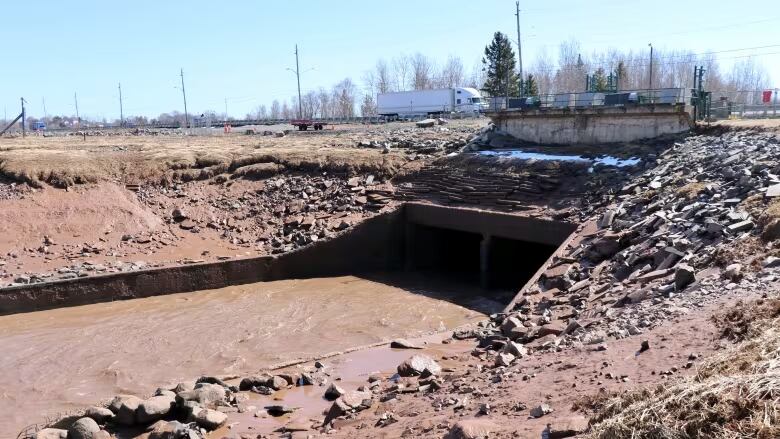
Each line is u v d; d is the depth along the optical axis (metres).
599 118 32.06
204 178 34.47
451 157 34.06
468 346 16.05
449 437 8.05
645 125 30.19
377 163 34.34
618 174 26.22
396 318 21.39
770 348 7.05
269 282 26.97
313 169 34.81
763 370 6.37
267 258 27.05
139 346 18.83
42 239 27.28
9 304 22.52
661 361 9.19
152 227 29.52
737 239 14.73
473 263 31.94
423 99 75.69
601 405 7.81
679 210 19.22
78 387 15.80
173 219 30.52
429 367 13.55
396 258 30.09
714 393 5.99
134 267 25.50
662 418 6.02
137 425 12.59
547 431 7.45
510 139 36.19
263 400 13.70
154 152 37.88
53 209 29.39
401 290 25.72
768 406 5.56
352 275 28.52
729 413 5.70
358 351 17.19
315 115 148.62
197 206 31.92
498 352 13.87
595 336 11.90
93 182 32.16
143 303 23.89
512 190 27.97
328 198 32.19
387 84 128.50
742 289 11.55
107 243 27.73
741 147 22.77
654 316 11.81
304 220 30.31
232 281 26.31
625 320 12.35
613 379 9.01
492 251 26.44
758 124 25.92
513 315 16.69
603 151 29.70
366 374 14.91
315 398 13.61
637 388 7.94
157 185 33.38
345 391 13.52
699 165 22.77
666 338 10.16
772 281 11.38
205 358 17.66
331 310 22.48
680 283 13.43
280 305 23.25
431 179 32.38
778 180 17.61
